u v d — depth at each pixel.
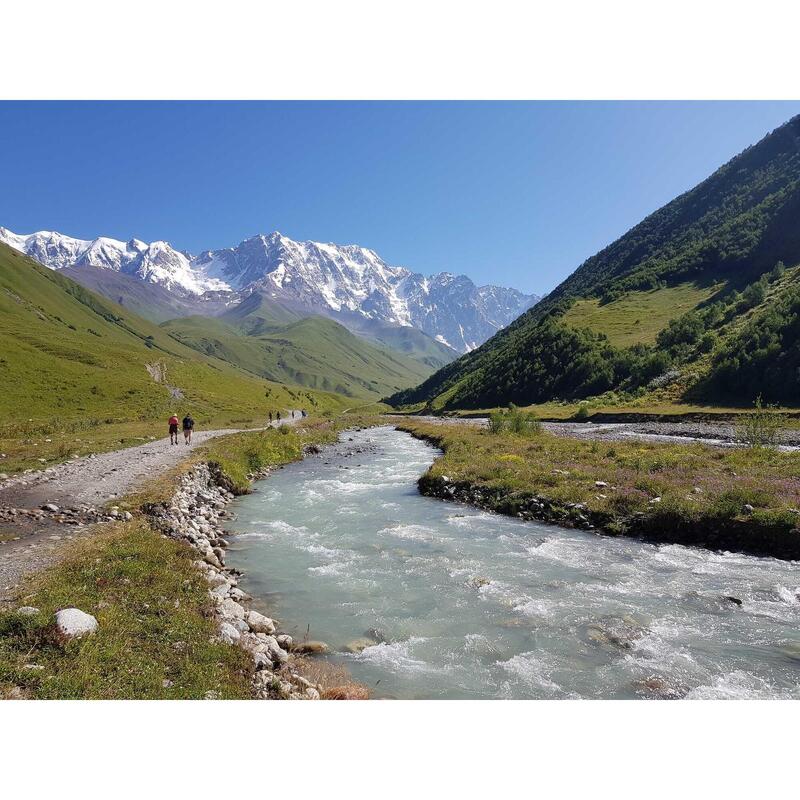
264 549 17.55
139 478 23.94
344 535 19.36
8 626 8.18
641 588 13.98
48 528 15.47
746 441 37.72
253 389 149.25
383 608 12.66
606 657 10.27
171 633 9.03
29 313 165.00
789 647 10.68
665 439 51.34
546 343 147.62
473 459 32.88
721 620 11.98
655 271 187.50
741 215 193.25
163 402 90.25
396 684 9.19
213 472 28.64
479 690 9.03
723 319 113.75
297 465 39.81
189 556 14.02
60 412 73.62
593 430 66.31
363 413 190.50
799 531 16.36
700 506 18.67
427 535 19.28
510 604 12.91
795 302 87.25
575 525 20.22
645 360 108.62
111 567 11.70
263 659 9.02
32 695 6.72
